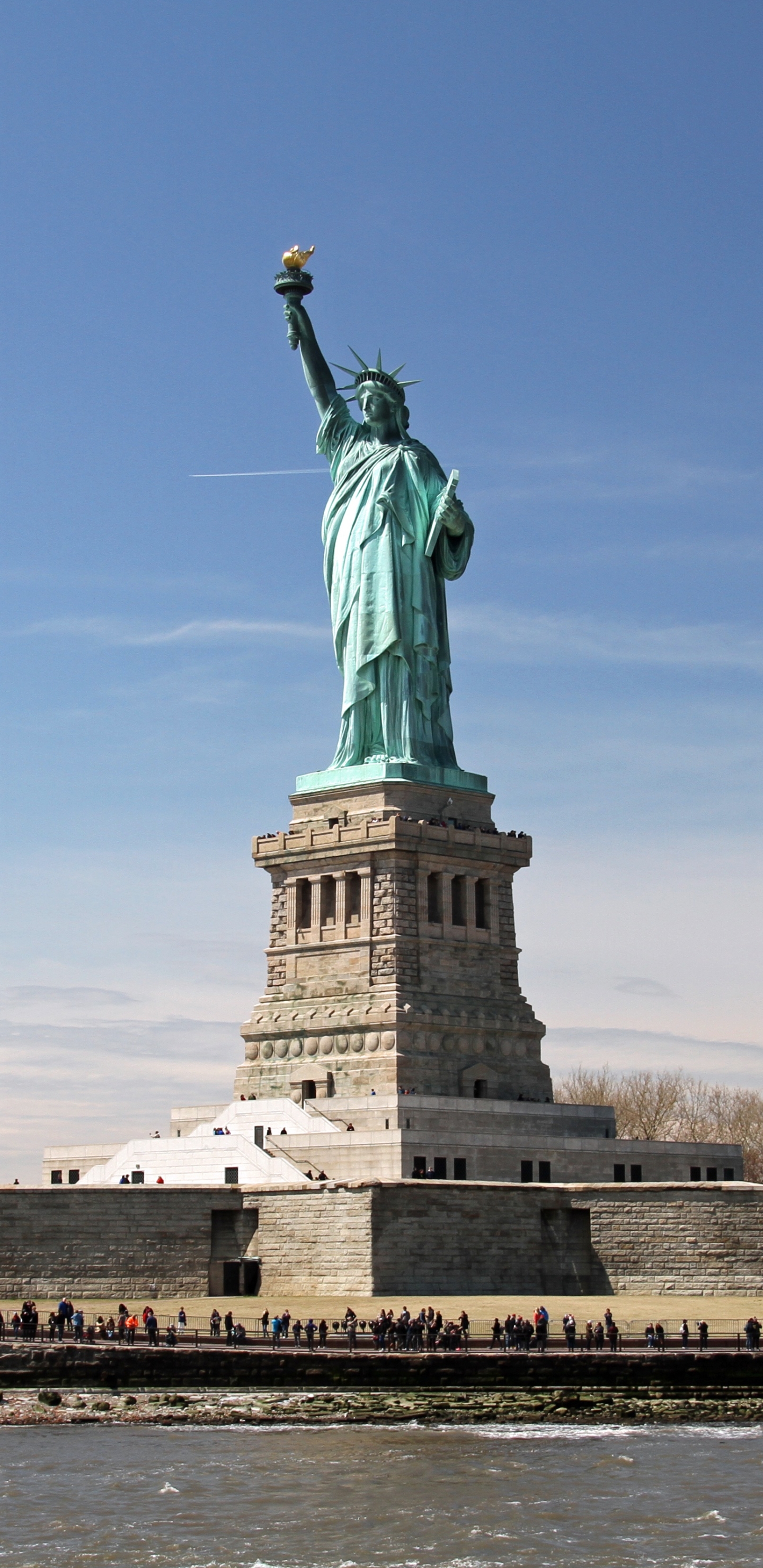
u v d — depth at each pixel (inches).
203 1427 4923.7
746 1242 6299.2
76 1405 5083.7
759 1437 4877.0
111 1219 6215.6
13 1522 4060.0
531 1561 3811.5
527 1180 7101.4
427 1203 6200.8
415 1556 3836.1
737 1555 3853.3
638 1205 6407.5
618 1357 5255.9
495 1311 5895.7
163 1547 3897.6
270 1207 6328.7
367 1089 7559.1
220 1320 5590.6
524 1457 4630.9
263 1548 3892.7
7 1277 6107.3
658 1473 4473.4
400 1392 5196.9
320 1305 5940.0
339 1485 4355.3
